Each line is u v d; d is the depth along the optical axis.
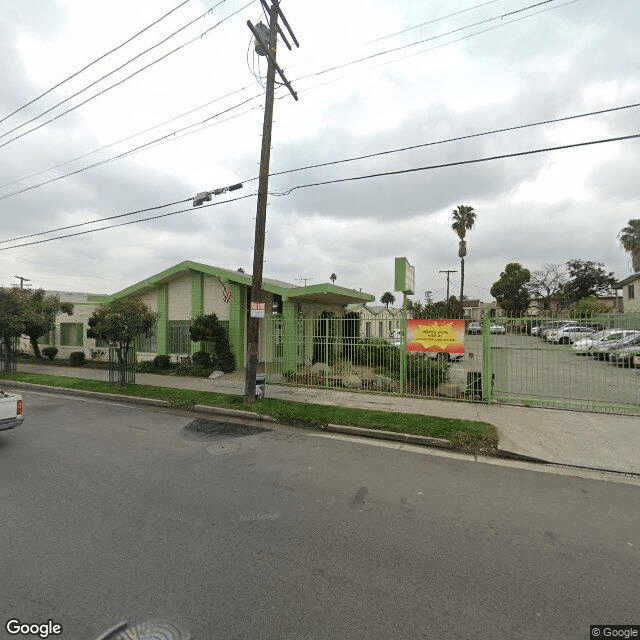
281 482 5.01
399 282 10.81
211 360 15.33
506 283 61.88
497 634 2.46
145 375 14.73
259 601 2.73
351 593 2.83
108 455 6.04
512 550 3.45
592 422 7.70
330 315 17.67
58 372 15.80
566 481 5.18
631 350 9.50
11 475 5.15
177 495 4.55
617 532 3.80
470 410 8.66
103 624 2.50
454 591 2.87
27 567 3.10
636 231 40.00
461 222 41.81
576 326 10.34
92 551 3.34
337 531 3.75
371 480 5.13
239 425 8.12
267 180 9.63
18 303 15.22
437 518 4.06
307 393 10.75
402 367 10.41
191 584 2.91
